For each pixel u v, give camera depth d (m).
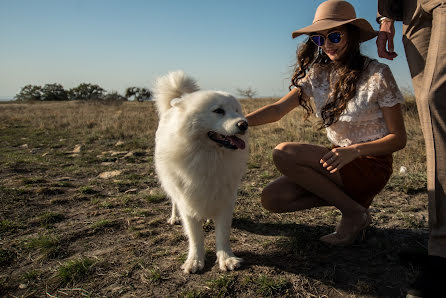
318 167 2.43
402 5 2.28
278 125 8.84
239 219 3.27
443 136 1.80
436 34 1.86
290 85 2.82
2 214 3.49
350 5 2.37
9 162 5.95
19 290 2.18
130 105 26.44
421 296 1.80
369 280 2.16
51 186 4.50
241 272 2.30
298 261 2.43
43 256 2.61
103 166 5.82
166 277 2.29
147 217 3.45
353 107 2.31
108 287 2.18
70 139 8.98
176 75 3.44
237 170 2.52
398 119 2.22
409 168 4.53
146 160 6.29
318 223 3.12
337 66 2.41
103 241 2.89
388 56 2.40
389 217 3.15
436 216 1.83
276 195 2.71
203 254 2.49
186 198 2.41
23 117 15.47
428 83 1.84
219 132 2.33
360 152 2.13
